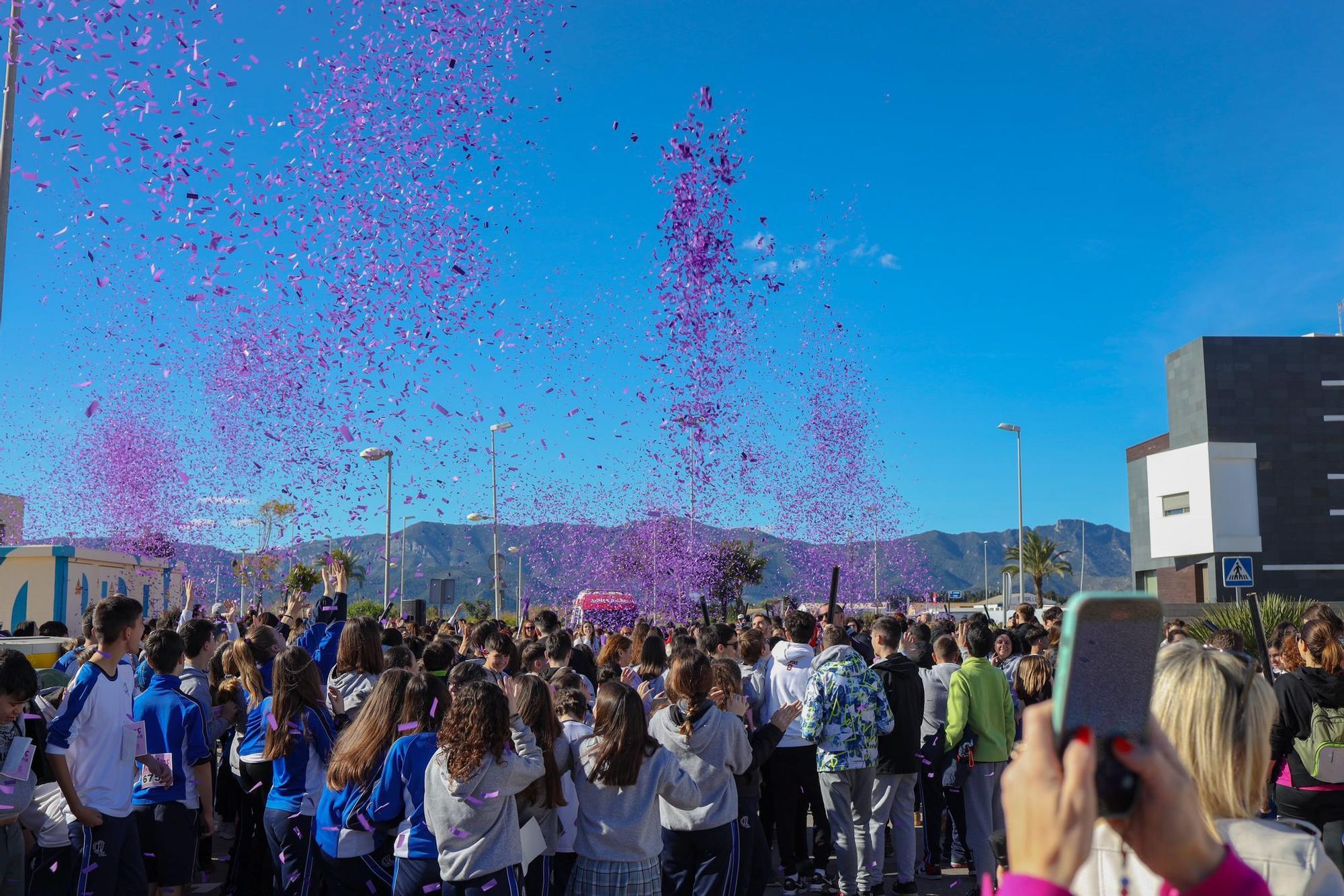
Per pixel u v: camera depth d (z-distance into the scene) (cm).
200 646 722
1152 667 112
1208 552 3866
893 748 747
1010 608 3909
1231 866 117
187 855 615
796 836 808
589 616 2320
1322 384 3916
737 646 884
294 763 584
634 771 505
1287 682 522
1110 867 174
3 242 994
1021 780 103
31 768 494
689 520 2189
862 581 2356
